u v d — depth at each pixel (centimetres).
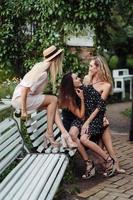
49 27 856
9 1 901
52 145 497
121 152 652
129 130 799
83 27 838
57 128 553
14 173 392
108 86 541
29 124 485
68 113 543
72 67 862
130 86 1458
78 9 827
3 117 496
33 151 488
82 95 534
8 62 927
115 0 888
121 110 1138
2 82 881
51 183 367
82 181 509
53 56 494
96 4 820
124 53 1627
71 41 891
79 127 524
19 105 488
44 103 504
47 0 840
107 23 855
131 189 483
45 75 489
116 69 1571
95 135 529
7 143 425
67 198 449
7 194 341
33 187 355
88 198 453
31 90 480
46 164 417
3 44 920
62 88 537
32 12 884
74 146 487
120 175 533
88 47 903
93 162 533
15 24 914
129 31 1576
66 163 427
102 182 506
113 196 459
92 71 552
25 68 923
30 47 895
